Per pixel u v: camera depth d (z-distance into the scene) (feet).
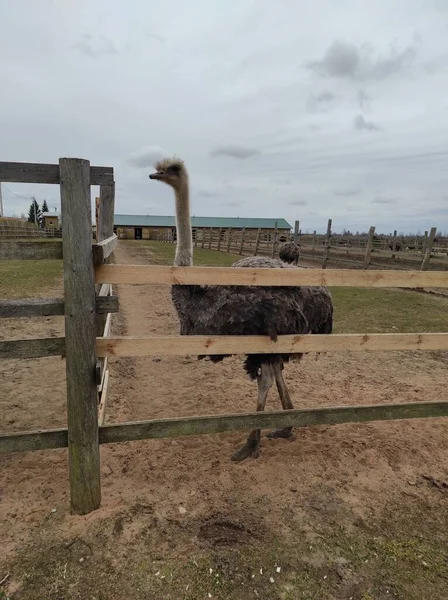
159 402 14.76
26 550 7.90
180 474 10.41
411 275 9.94
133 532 8.38
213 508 9.21
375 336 10.12
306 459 11.27
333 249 78.95
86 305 7.91
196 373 17.74
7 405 14.21
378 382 17.13
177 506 9.24
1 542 8.09
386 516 9.20
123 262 62.49
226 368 18.39
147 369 18.11
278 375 12.26
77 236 7.64
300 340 9.80
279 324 10.01
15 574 7.41
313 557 7.97
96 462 8.64
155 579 7.39
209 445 11.85
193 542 8.22
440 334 10.50
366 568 7.77
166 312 30.22
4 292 34.60
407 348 10.34
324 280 9.38
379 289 39.73
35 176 7.60
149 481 10.09
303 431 12.90
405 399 15.39
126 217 217.36
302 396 15.53
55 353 8.23
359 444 12.09
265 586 7.32
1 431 12.56
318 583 7.42
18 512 8.91
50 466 10.61
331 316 13.39
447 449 12.00
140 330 24.80
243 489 9.93
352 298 34.88
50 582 7.28
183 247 12.30
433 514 9.32
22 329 23.41
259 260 11.48
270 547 8.17
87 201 7.65
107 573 7.48
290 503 9.50
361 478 10.53
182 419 8.89
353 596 7.20
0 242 7.66
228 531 8.57
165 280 8.48
